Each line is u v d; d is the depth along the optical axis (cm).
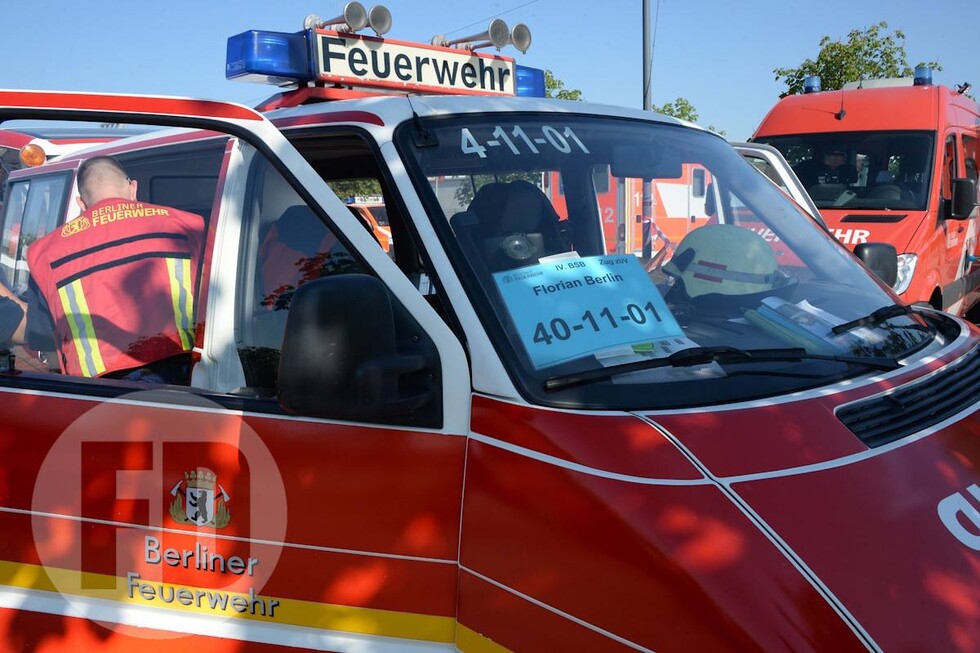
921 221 853
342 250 257
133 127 249
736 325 252
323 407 192
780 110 1012
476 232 234
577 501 183
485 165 252
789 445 194
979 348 278
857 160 934
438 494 200
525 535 187
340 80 357
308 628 210
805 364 231
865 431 207
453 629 199
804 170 957
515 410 198
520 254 234
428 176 240
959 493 196
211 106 231
